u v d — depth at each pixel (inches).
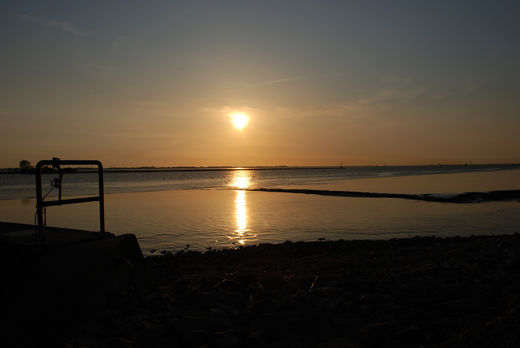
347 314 226.2
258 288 278.7
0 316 184.7
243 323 219.0
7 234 249.8
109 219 1055.6
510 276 286.5
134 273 258.1
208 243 730.2
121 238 255.0
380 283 291.1
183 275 402.3
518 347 168.7
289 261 510.3
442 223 1002.7
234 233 840.9
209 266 476.1
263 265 468.4
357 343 189.2
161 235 809.5
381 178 4616.1
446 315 222.5
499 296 248.4
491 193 1796.3
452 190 2326.5
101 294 224.4
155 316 223.6
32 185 3351.4
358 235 826.8
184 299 260.2
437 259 421.1
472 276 304.0
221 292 271.4
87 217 1087.0
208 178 5536.4
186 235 812.6
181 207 1407.5
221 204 1535.4
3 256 218.1
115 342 188.7
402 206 1446.9
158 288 282.2
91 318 212.4
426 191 2255.2
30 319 188.1
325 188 2657.5
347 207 1411.2
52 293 199.0
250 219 1074.7
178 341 197.2
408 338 192.5
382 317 219.8
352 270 386.0
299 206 1449.3
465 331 190.5
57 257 210.8
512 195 1753.2
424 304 240.2
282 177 5723.4
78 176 6358.3
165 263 494.0
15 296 196.4
